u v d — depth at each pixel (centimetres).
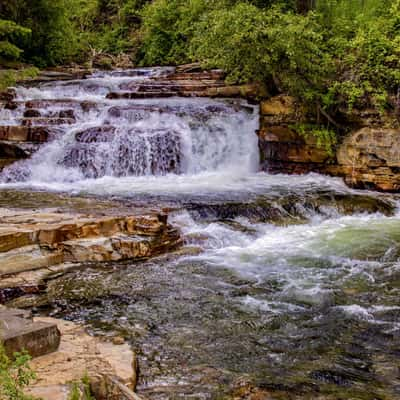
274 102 1406
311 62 1315
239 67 1455
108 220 749
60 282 631
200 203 932
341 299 604
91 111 1493
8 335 388
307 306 580
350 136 1277
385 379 427
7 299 578
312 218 992
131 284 633
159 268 694
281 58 1330
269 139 1410
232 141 1434
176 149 1347
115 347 443
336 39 1380
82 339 450
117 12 3222
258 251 787
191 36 2491
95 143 1293
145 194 1044
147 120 1434
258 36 1285
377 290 635
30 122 1404
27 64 2297
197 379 420
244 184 1205
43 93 1802
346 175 1264
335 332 515
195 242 798
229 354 465
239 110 1484
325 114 1321
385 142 1192
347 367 446
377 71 1239
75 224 721
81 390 342
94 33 3127
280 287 638
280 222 939
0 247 645
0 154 1284
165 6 2652
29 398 301
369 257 765
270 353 470
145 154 1319
